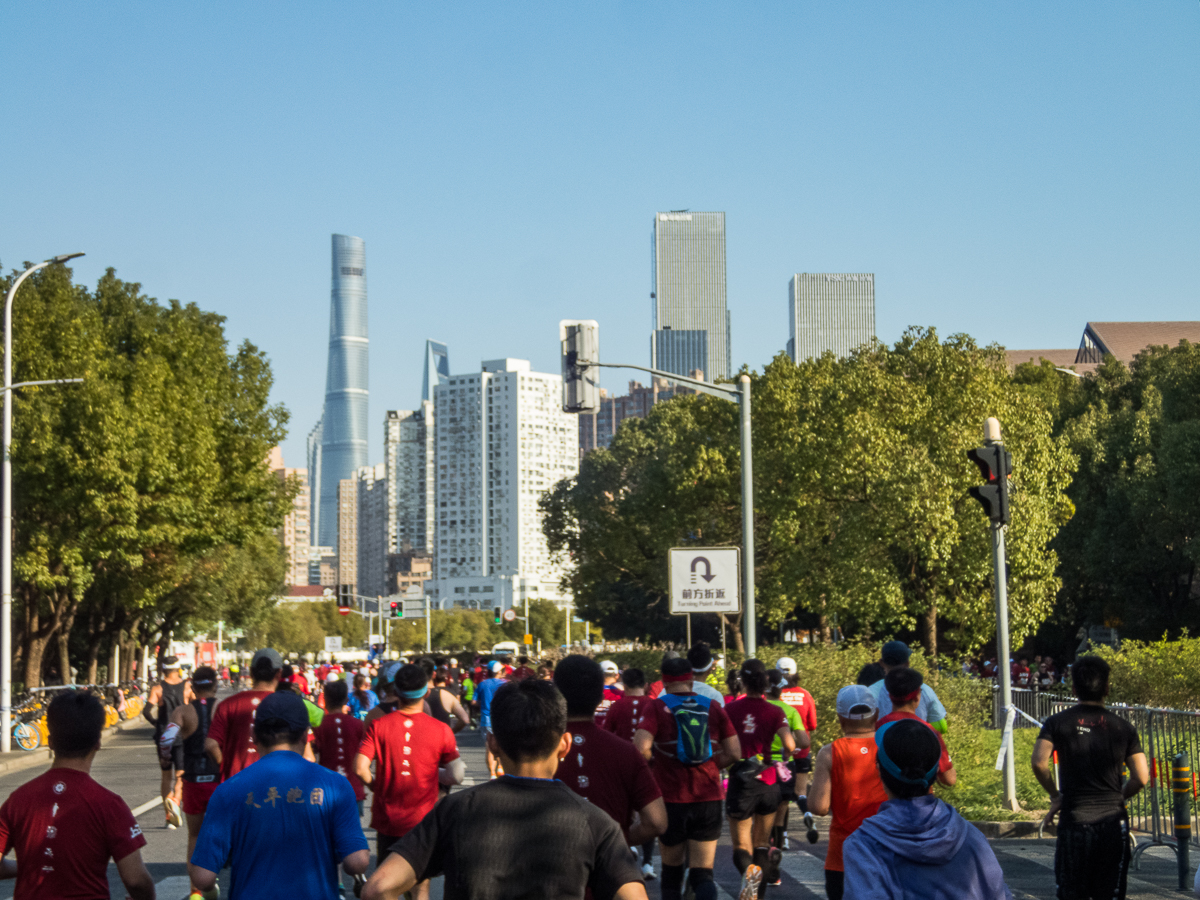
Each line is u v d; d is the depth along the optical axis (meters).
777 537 38.22
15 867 5.09
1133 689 21.16
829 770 6.20
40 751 29.22
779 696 11.88
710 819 7.95
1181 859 10.09
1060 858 6.89
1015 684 35.72
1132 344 112.31
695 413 50.88
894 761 4.39
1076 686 7.06
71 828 5.00
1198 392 44.62
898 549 35.75
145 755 28.73
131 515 35.41
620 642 90.38
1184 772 10.20
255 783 5.23
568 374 19.67
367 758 7.76
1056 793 7.04
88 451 34.66
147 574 42.75
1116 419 48.53
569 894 3.71
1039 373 55.78
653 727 7.93
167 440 36.47
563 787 3.89
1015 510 32.75
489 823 3.75
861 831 4.37
